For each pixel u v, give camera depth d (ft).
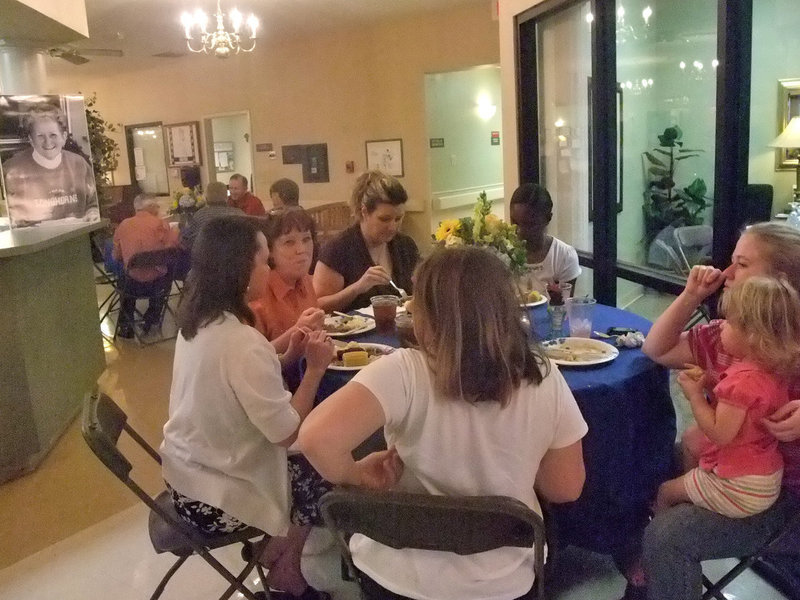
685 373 5.54
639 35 12.13
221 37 17.54
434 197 24.52
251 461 5.47
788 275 5.32
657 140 11.96
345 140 26.30
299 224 7.34
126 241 17.43
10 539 8.41
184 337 5.50
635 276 11.84
